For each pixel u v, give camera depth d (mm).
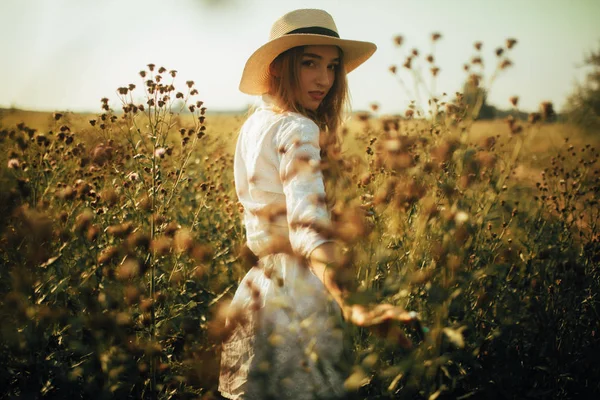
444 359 1228
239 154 1854
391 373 1230
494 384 2107
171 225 2180
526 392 2277
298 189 1388
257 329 1559
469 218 1418
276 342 1416
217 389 1914
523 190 3035
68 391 1858
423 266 1498
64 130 3080
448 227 1332
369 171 1947
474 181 1533
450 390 1927
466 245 1469
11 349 1772
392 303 1521
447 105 2305
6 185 2326
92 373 1906
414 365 1234
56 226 2160
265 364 1454
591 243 2779
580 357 2428
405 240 1594
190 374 2127
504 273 2273
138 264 1848
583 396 2314
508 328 2115
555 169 3637
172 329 2291
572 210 3195
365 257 1354
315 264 1261
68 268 2197
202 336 2221
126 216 2648
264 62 1872
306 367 1423
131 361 1812
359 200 1776
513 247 2387
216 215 3496
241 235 2963
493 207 1923
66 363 1989
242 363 1604
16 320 1721
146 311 1852
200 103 2869
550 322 2354
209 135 4199
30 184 2434
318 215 1323
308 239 1285
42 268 1940
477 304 2008
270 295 1590
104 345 1753
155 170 2195
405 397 1262
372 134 2562
